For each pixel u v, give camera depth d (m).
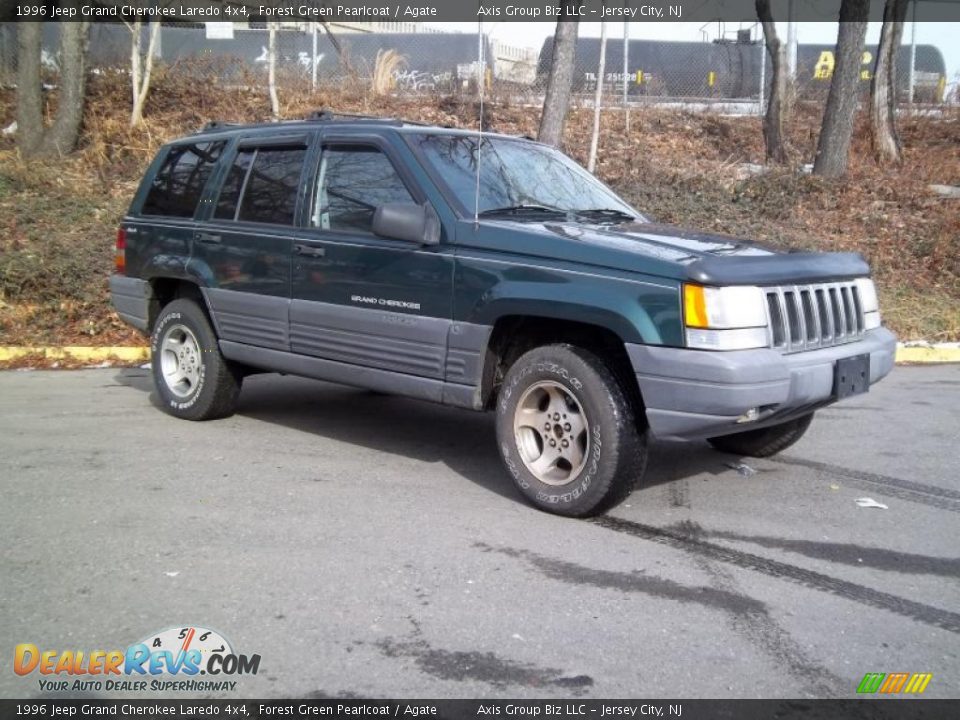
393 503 5.29
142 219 7.41
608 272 4.84
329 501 5.31
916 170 15.65
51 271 10.68
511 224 5.32
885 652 3.68
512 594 4.12
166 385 7.25
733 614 3.97
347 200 5.98
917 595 4.22
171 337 7.21
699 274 4.57
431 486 5.62
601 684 3.39
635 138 16.28
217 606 3.96
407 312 5.59
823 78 18.81
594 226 5.57
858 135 17.34
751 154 16.34
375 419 7.38
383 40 17.61
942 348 10.27
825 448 6.70
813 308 5.07
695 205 13.70
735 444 6.39
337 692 3.32
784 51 16.22
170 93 16.14
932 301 11.71
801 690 3.38
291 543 4.66
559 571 4.38
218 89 16.53
